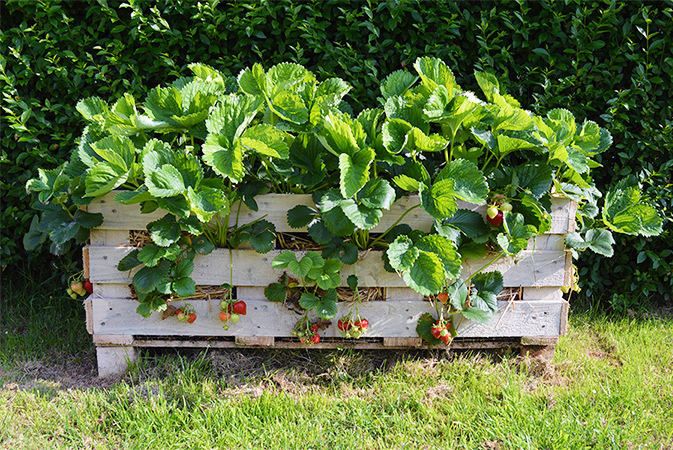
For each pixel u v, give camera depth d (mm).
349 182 1914
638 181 2697
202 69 2283
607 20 2607
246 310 2244
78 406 2082
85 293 2348
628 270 2912
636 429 1945
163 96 2104
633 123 2775
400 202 2145
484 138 2074
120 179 1926
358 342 2318
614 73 2748
